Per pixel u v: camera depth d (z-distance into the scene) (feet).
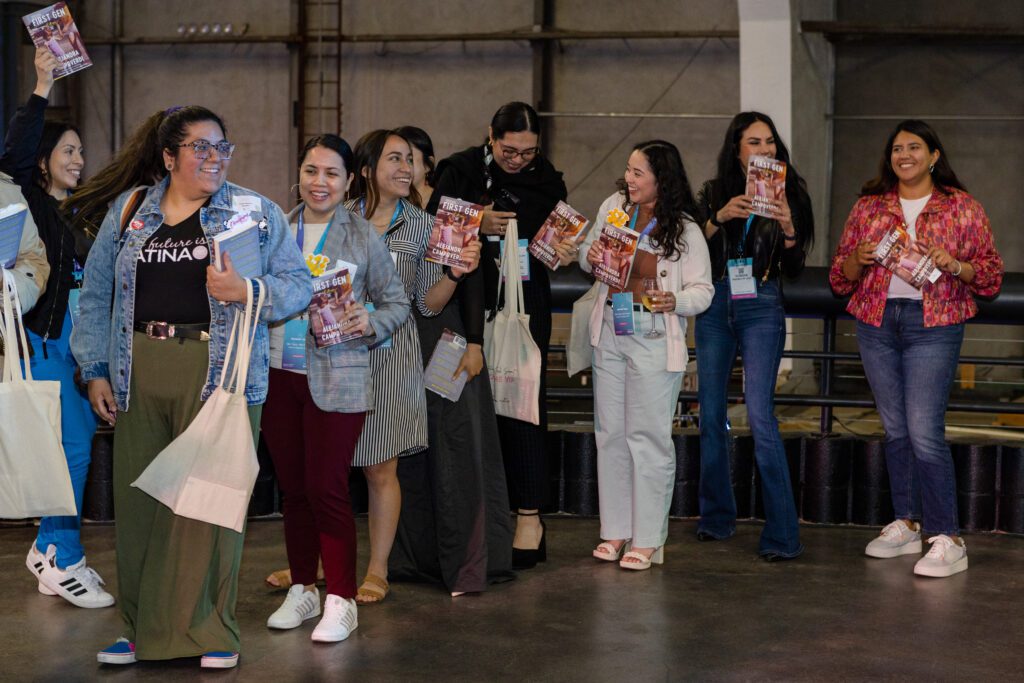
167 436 9.21
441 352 11.64
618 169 41.96
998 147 39.14
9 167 10.61
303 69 43.39
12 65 28.96
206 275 8.91
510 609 11.37
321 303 9.70
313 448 10.16
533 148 12.48
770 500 13.52
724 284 13.74
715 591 12.12
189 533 9.25
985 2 38.65
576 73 42.11
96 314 9.35
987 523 15.19
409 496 12.24
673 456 13.06
